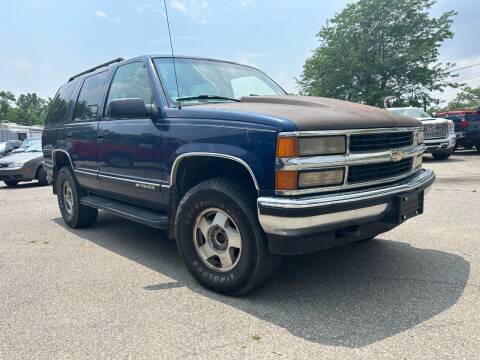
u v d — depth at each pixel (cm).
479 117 1555
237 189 311
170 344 256
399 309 296
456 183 852
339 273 369
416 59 3341
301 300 315
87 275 382
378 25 3447
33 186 1195
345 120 299
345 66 3484
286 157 274
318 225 280
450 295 316
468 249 426
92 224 580
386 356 236
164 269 395
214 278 330
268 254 304
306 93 3838
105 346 255
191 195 335
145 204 421
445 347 244
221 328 274
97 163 480
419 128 379
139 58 434
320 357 237
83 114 528
